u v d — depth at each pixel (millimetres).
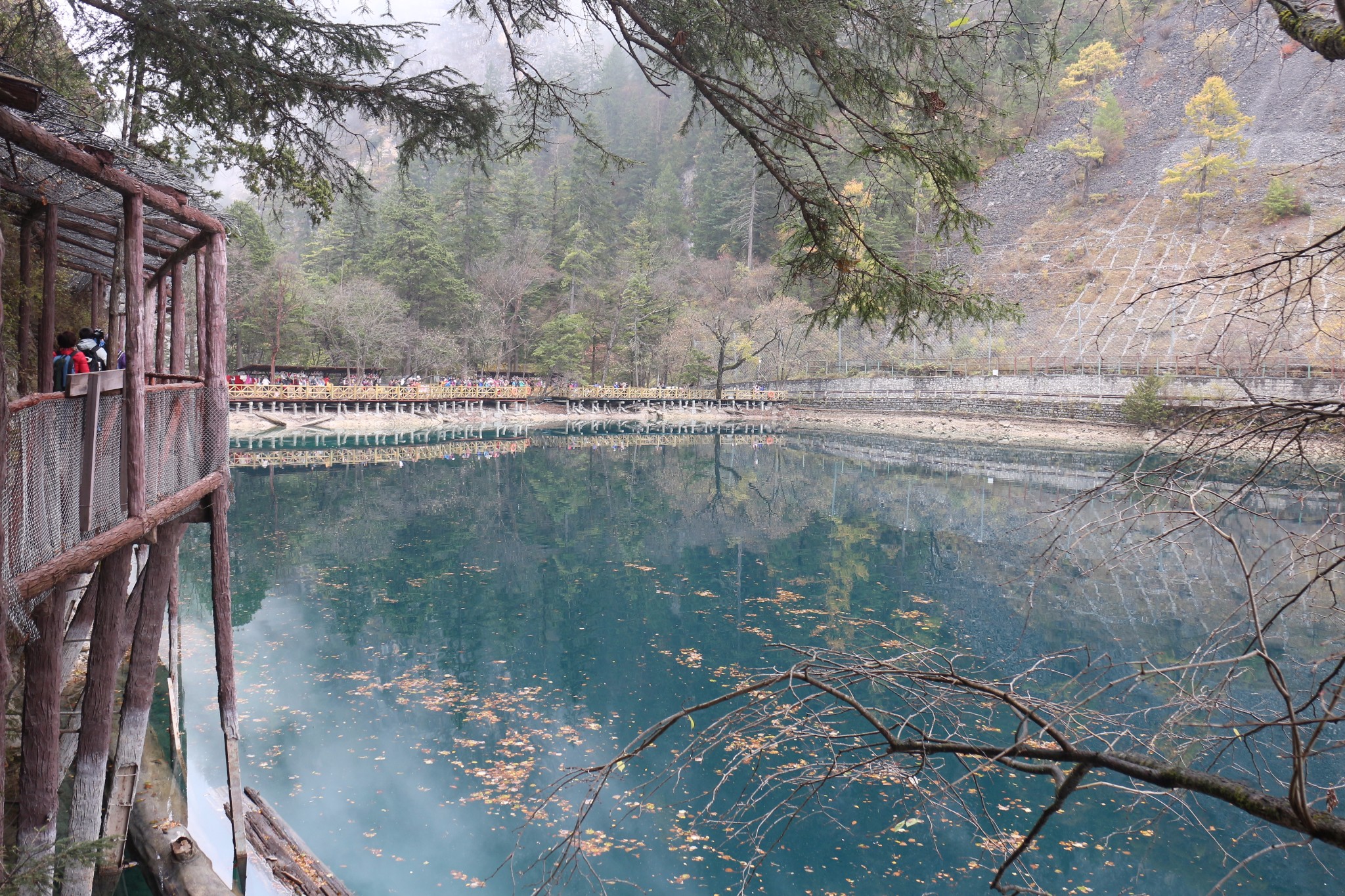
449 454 35781
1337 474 2232
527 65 5516
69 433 3715
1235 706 2373
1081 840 7109
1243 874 6586
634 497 26312
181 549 17234
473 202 60469
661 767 8336
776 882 6504
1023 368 49125
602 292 61562
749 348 59500
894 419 49875
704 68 5074
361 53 5426
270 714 9133
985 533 20750
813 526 21844
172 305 7152
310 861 6078
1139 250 56969
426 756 8375
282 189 7191
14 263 6879
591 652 11828
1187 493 2326
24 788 3914
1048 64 4199
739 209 75750
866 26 4570
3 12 6332
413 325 52406
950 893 6398
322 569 16094
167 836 5953
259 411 41344
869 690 9945
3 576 2801
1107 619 13234
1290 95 59625
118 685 8227
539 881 6383
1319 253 2402
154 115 6629
